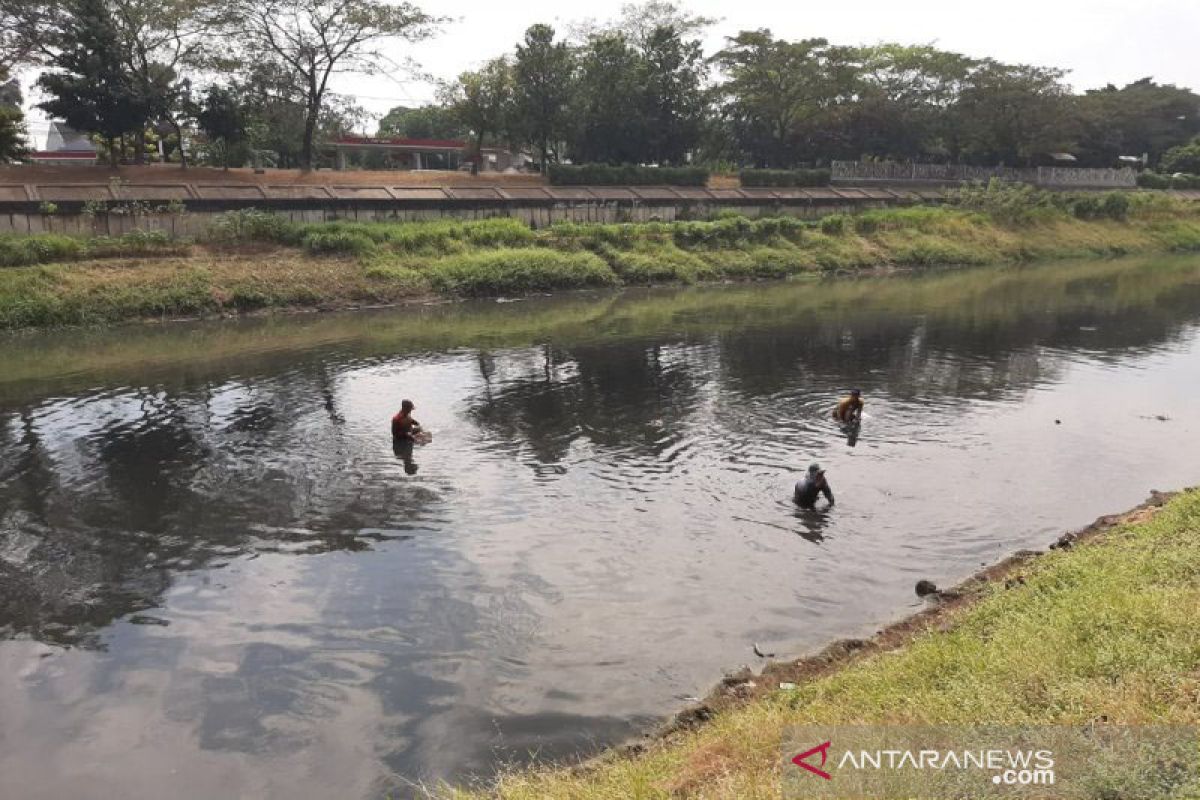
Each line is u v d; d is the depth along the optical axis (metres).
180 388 26.50
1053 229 73.94
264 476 18.42
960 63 81.62
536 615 12.33
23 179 46.50
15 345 33.41
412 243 48.47
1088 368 29.28
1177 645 8.10
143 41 52.75
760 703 9.51
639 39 76.00
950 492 17.08
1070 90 84.88
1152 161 107.69
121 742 9.65
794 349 32.59
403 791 8.77
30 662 11.33
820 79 75.31
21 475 18.69
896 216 67.25
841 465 18.66
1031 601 10.86
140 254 41.47
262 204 48.47
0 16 47.19
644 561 14.02
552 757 9.26
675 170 68.06
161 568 14.06
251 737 9.70
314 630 12.00
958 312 42.28
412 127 96.81
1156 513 14.21
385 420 22.86
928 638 10.55
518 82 65.31
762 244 59.81
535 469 18.62
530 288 48.59
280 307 41.62
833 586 13.17
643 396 25.16
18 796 8.79
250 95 55.56
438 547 14.67
